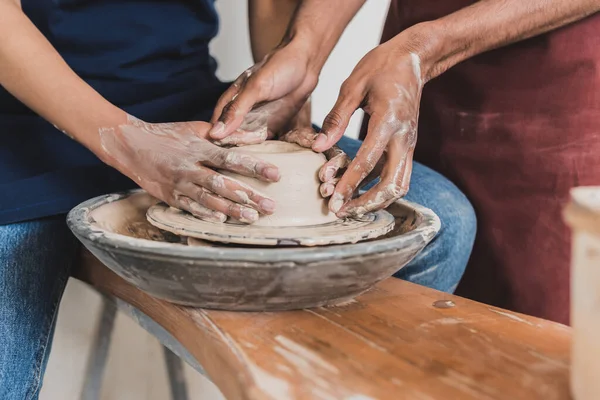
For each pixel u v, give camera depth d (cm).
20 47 73
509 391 47
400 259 61
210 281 57
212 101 107
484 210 123
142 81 101
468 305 66
